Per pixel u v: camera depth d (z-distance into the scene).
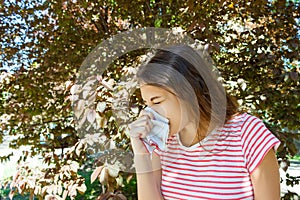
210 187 1.14
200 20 2.83
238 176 1.11
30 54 3.63
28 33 3.71
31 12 3.59
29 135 3.49
